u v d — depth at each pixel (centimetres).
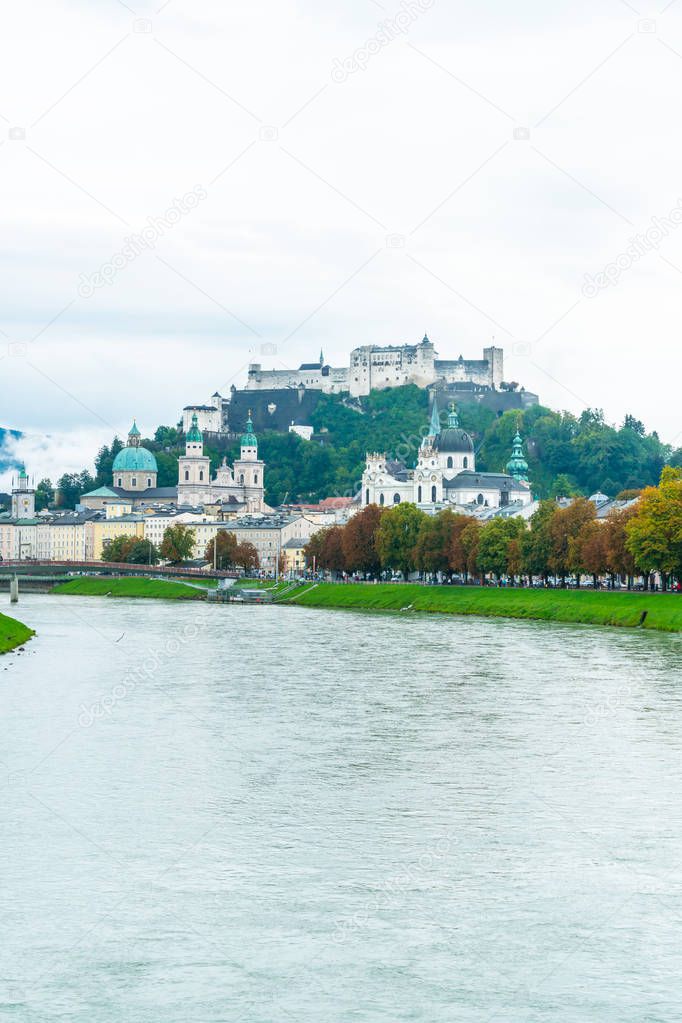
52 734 15825
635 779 13262
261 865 10869
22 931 9644
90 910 9981
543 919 9794
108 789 13112
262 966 9119
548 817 12012
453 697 18250
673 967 9081
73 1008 8600
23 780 13488
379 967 9094
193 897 10219
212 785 13250
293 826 11838
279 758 14375
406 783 13225
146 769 13925
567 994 8744
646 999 8675
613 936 9525
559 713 16838
